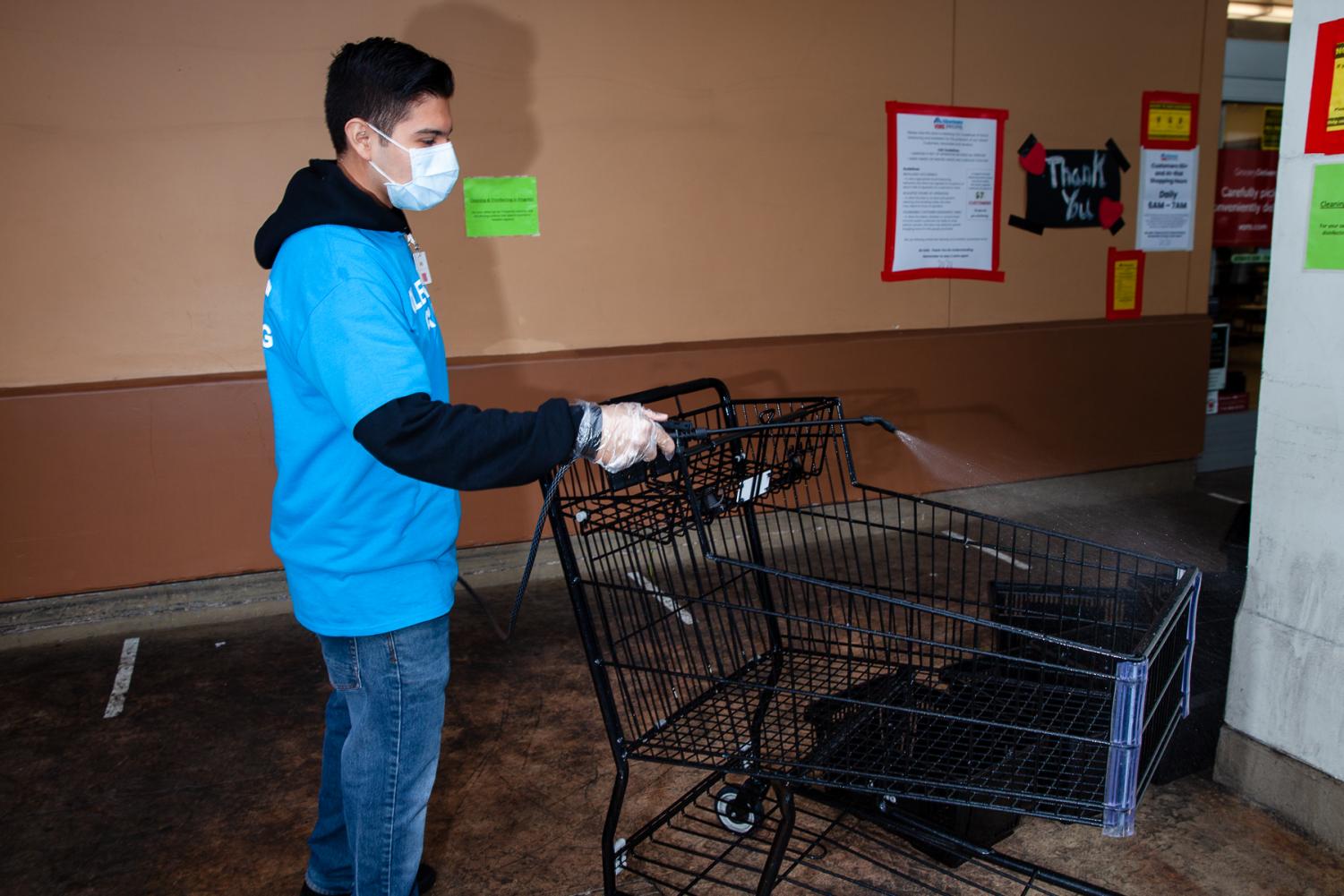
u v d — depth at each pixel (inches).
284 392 65.4
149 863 94.6
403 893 73.7
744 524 86.3
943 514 190.4
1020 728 67.8
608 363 163.9
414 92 63.5
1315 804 91.1
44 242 140.4
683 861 92.4
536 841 96.5
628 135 162.9
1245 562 109.7
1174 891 85.5
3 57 134.5
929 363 185.5
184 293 147.0
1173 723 76.7
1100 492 205.6
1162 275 205.6
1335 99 83.4
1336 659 87.9
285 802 104.6
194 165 143.9
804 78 171.5
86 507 145.3
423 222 155.1
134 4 137.6
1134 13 190.9
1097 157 194.4
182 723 121.8
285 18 143.3
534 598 158.9
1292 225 88.4
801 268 178.2
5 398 139.1
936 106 180.2
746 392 173.6
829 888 87.6
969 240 188.5
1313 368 87.3
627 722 113.9
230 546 152.2
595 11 157.2
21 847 97.2
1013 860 82.2
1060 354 195.2
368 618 66.9
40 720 123.0
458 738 116.4
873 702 72.6
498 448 58.6
